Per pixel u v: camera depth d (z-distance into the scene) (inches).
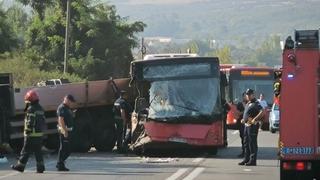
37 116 956.0
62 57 3506.4
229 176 918.4
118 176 912.3
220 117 1192.8
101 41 3570.4
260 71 2174.0
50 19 3565.5
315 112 611.2
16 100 1198.3
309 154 612.1
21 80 2662.4
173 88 1204.5
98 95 1339.8
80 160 1147.9
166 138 1184.8
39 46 3560.5
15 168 952.3
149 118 1197.7
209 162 1110.4
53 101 1274.6
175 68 1210.0
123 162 1111.6
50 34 3560.5
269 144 1496.1
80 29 3558.1
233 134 1904.5
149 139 1192.2
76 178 892.0
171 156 1224.8
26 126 953.5
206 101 1197.7
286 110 616.1
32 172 965.2
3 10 3376.0
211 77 1205.7
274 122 1897.1
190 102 1196.5
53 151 1321.4
